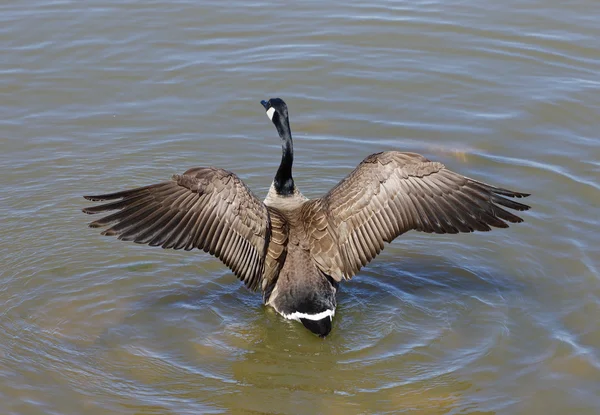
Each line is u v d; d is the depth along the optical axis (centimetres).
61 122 1716
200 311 1220
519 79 1847
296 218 1184
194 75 1866
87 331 1170
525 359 1112
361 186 1104
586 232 1392
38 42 1955
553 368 1094
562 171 1562
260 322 1198
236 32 2023
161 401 1038
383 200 1094
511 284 1282
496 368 1098
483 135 1680
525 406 1031
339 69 1897
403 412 1023
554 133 1681
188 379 1081
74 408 1018
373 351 1135
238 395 1053
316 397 1052
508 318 1198
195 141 1677
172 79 1853
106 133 1689
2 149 1628
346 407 1033
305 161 1627
